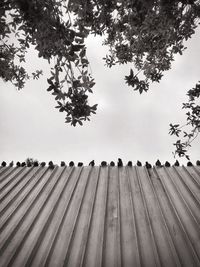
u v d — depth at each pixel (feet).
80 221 16.30
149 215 16.69
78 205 18.30
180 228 15.10
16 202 19.38
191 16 14.48
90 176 23.59
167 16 13.71
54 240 14.48
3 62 16.29
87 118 11.52
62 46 11.05
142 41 16.93
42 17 10.87
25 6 10.65
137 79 16.24
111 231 15.17
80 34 11.02
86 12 12.91
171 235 14.53
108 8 13.42
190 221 15.75
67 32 10.90
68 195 19.97
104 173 24.21
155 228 15.26
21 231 15.56
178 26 14.57
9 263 12.90
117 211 17.30
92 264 12.64
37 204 18.81
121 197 19.40
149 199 18.85
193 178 21.65
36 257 13.37
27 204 18.93
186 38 15.46
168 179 22.09
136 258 12.87
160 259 12.74
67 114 11.49
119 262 12.60
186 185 20.43
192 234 14.51
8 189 21.66
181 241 13.98
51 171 25.30
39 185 22.21
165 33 15.52
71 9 12.51
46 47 11.25
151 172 23.88
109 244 14.06
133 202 18.49
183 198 18.44
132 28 16.49
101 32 14.10
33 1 10.73
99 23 13.74
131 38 17.47
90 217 16.61
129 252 13.34
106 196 19.40
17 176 24.66
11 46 16.17
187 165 24.94
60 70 11.30
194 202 17.94
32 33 11.31
